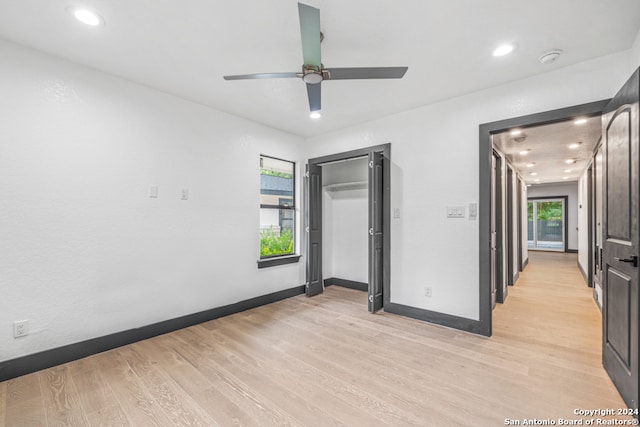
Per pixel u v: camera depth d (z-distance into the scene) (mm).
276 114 3580
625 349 1820
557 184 9898
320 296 4344
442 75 2627
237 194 3617
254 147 3824
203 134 3295
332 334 2918
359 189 4742
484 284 2875
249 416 1720
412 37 2094
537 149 4402
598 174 3918
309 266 4312
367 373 2186
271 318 3385
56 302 2318
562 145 4180
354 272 4801
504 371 2205
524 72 2574
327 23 1937
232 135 3582
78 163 2436
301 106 3330
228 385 2031
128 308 2705
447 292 3107
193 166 3203
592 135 3713
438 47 2215
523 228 6809
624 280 1839
